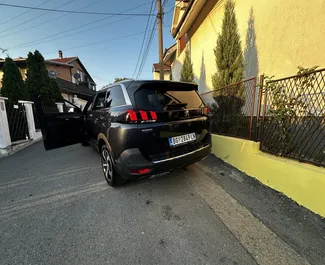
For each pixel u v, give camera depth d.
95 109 3.42
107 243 1.61
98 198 2.41
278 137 2.48
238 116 3.49
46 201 2.38
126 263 1.39
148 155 2.09
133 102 2.13
